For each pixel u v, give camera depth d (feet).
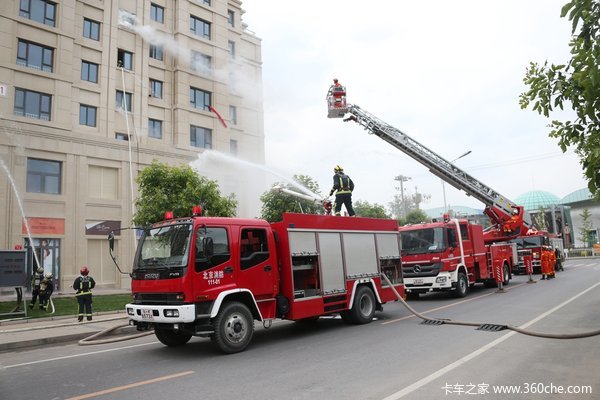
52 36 76.48
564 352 23.13
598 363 20.88
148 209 58.70
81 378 21.43
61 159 74.33
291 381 19.29
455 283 51.37
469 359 22.08
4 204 67.77
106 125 82.23
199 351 26.94
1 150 68.33
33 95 73.92
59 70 76.59
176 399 17.38
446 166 58.85
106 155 79.61
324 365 21.97
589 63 12.35
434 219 55.67
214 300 25.11
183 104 95.14
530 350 23.75
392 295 39.17
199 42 100.27
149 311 25.39
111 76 83.92
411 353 23.85
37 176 72.08
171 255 25.36
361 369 20.89
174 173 61.05
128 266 80.12
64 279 72.49
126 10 88.58
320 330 33.40
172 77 95.71
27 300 60.49
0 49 70.28
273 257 29.27
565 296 47.37
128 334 38.19
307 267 31.55
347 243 35.37
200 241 25.22
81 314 43.29
